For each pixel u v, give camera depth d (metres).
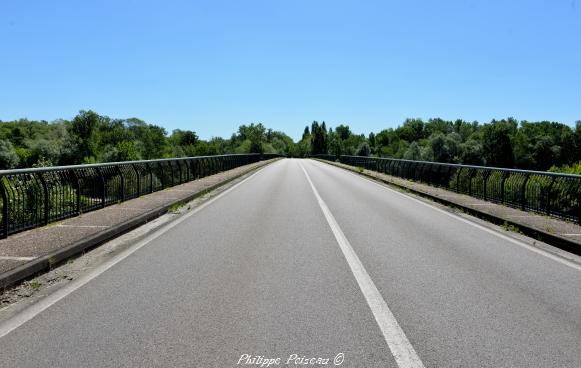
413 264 7.40
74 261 7.44
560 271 7.13
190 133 161.38
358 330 4.56
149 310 5.10
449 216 13.39
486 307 5.32
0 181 8.41
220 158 34.50
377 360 3.90
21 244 7.78
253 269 6.93
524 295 5.82
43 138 95.44
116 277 6.48
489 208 13.95
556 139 105.94
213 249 8.38
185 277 6.47
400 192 21.02
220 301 5.42
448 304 5.41
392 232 10.41
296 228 10.77
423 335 4.46
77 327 4.59
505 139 102.75
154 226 11.00
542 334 4.53
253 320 4.80
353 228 10.86
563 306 5.40
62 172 10.82
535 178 13.05
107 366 3.76
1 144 77.75
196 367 3.75
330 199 17.36
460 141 112.12
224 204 15.57
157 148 113.44
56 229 9.36
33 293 5.74
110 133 102.06
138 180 16.02
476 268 7.22
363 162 45.12
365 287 6.04
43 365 3.77
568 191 11.46
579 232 9.79
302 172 39.56
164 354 3.99
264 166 55.03
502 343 4.29
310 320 4.82
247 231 10.32
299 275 6.61
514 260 7.86
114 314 4.97
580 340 4.39
